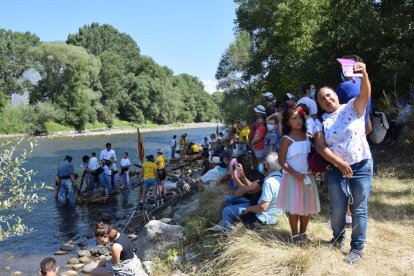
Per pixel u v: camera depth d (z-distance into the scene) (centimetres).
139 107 7750
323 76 1527
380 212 631
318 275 436
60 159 2761
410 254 471
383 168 920
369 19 1318
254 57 3055
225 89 4291
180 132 6303
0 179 518
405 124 1072
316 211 493
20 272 795
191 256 621
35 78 6919
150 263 647
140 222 1034
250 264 475
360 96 414
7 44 6894
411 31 1302
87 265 797
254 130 926
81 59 6025
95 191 1564
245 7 3092
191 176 1666
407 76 1273
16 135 5031
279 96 2581
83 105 6022
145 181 1293
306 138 484
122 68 7719
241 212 603
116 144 3981
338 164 427
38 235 1041
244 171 647
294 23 2219
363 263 452
